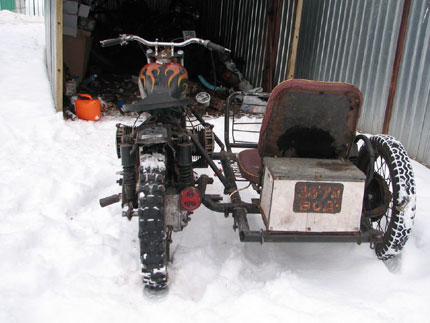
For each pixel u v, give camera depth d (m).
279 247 3.21
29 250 2.99
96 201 3.89
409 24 4.96
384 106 5.46
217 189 4.19
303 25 7.15
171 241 2.83
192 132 3.23
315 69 6.87
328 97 2.58
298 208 2.53
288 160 2.76
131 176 2.73
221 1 10.49
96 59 8.80
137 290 2.62
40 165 4.39
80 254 2.94
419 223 3.33
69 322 2.33
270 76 7.76
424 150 4.83
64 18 7.09
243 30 9.14
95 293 2.57
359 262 2.93
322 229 2.58
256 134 5.88
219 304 2.49
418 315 2.43
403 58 5.09
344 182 2.52
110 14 9.88
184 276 2.77
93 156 4.81
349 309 2.46
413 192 2.69
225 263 2.88
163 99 2.58
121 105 6.62
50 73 6.83
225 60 8.31
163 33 9.76
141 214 2.40
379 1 5.41
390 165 2.82
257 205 2.89
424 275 2.82
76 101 6.09
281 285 2.64
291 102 2.59
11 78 6.77
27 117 5.67
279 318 2.37
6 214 3.40
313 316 2.39
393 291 2.63
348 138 2.78
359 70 5.86
